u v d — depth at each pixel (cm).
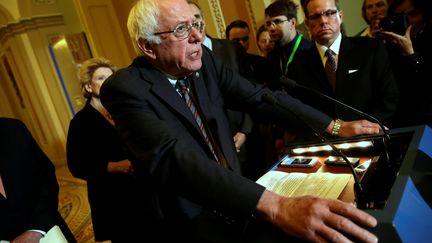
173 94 98
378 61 150
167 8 88
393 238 53
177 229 88
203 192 74
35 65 573
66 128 603
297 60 170
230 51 200
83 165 164
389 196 61
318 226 58
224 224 72
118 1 471
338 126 102
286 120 107
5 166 130
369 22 197
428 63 149
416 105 153
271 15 207
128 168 153
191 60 94
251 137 203
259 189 70
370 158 89
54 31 572
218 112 110
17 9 546
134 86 93
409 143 82
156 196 94
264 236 65
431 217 62
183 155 79
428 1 149
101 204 163
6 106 831
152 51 94
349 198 72
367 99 152
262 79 225
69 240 142
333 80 156
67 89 589
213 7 296
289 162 98
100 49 464
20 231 127
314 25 154
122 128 91
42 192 138
